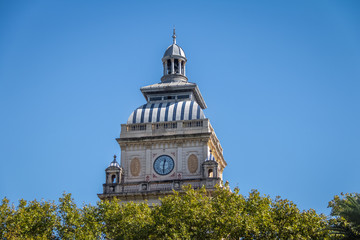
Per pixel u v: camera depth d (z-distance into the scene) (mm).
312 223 68625
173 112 99688
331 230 63156
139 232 71500
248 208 71375
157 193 91938
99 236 72625
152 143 97438
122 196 92688
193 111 99312
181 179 93500
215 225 69062
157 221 71812
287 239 67875
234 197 72312
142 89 104500
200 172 94688
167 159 96312
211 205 71562
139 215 73438
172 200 74438
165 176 95438
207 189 90812
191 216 69688
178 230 69438
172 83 106062
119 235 72562
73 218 72438
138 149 97812
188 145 96500
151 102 104438
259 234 68438
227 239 70375
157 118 99500
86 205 76312
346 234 60000
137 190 93562
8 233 66812
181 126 97812
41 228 71188
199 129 97062
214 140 101125
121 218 74438
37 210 72875
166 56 110938
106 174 95250
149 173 95938
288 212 70438
